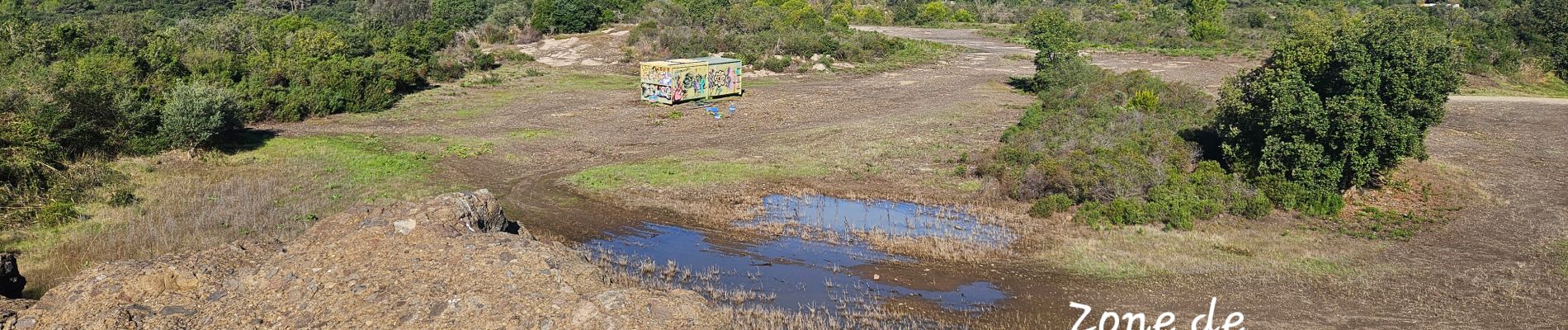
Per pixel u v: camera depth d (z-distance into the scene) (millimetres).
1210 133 27219
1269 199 21922
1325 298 15266
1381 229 19984
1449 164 27047
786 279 16516
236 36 44594
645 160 28078
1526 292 15500
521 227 19562
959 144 30875
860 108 40031
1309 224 20469
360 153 28656
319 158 27672
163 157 26375
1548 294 15391
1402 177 24562
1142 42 73375
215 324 12867
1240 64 60375
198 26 48375
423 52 50469
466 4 76062
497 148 29812
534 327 12391
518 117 37000
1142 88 37438
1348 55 22047
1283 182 22094
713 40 60469
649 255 18078
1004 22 98312
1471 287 15828
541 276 14180
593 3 70062
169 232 18922
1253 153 23938
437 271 14273
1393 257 17859
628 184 24438
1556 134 33531
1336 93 22688
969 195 23719
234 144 29328
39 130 23453
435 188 23953
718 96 42938
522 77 51469
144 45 41062
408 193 23234
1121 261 17422
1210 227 20188
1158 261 17453
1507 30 59906
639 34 62500
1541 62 55219
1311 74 22844
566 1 68250
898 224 20672
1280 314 14484
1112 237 19266
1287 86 22312
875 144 30516
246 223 19859
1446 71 22250
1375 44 22094
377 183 24344
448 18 73188
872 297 15492
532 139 31625
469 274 14164
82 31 39375
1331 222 20672
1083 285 16062
